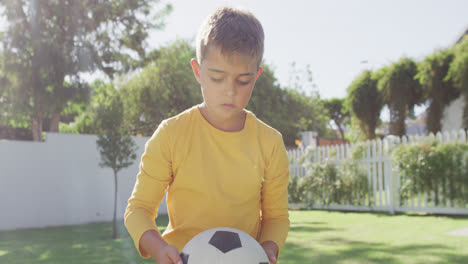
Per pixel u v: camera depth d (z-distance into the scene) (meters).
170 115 11.12
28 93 7.02
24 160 6.03
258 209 1.20
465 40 12.04
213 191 1.08
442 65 12.29
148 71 10.54
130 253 3.15
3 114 7.52
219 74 0.96
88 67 7.43
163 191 1.14
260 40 1.00
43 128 8.73
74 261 3.08
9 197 5.85
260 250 0.98
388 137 7.02
